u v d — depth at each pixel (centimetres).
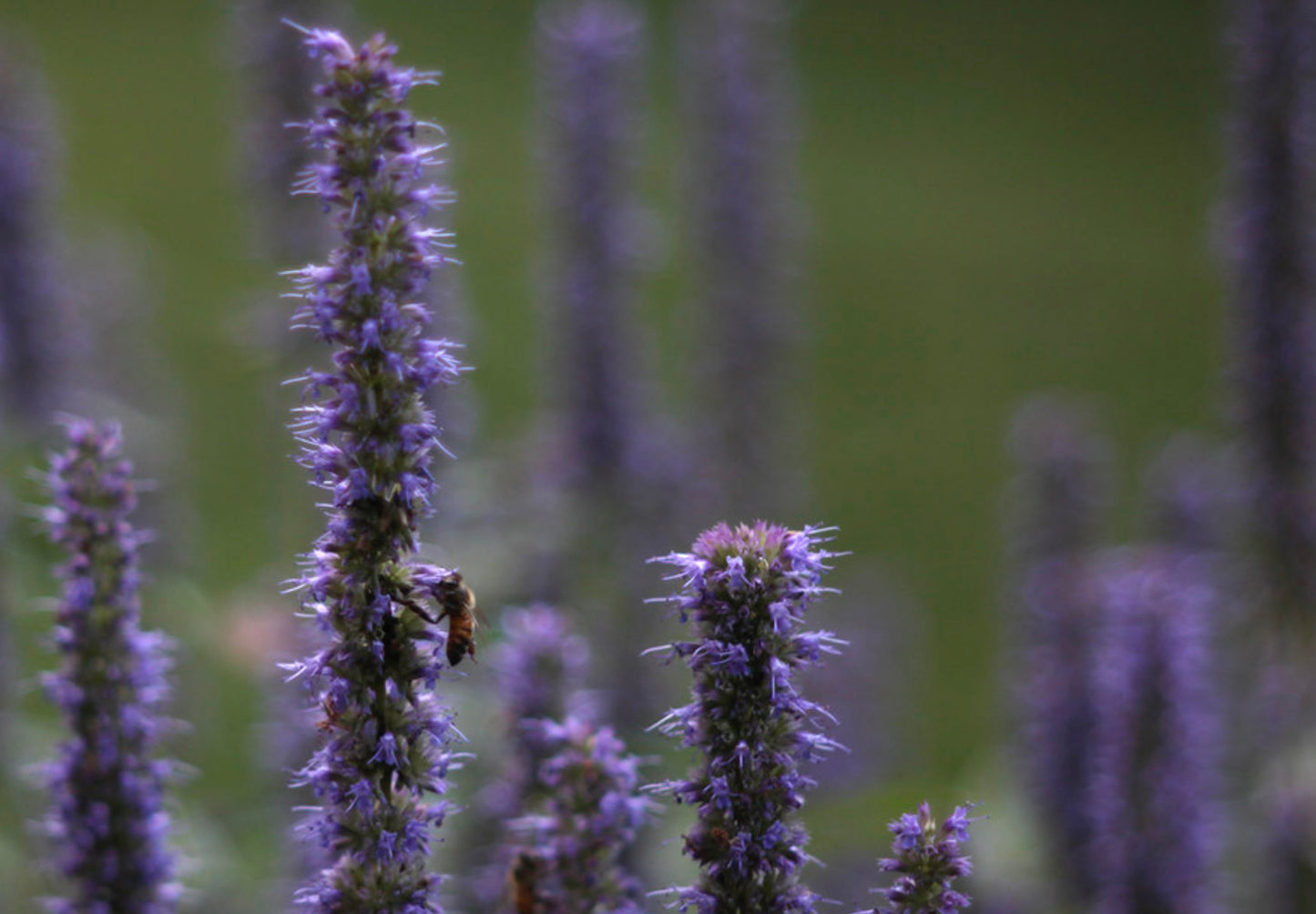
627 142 2411
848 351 4853
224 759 2148
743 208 2611
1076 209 5800
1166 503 2189
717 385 2622
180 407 2666
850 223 5538
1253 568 2186
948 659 3409
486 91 5725
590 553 2247
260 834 1759
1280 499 2170
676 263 3934
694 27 2648
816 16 7325
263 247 2212
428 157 757
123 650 1027
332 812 778
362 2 6488
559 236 2398
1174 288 5334
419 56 5981
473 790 1439
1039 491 2138
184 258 4288
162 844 1039
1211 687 1706
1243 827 1909
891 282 5216
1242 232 2162
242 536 3134
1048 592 1927
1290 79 2125
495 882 1186
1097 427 3756
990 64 7025
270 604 2053
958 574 3759
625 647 2025
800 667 759
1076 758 1795
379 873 771
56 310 2261
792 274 2659
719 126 2611
